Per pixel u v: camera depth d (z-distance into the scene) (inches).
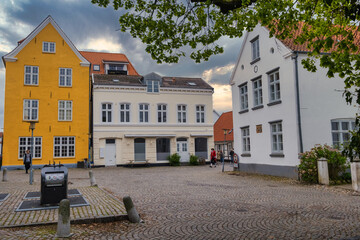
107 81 1220.5
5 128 1078.4
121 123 1195.3
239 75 862.5
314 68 278.2
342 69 221.0
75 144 1160.2
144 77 1251.8
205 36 348.5
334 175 559.2
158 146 1251.2
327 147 577.9
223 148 1600.6
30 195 437.4
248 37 815.7
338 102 655.8
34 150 1107.9
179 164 1233.4
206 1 253.1
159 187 555.5
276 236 245.1
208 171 923.4
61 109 1159.0
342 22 251.0
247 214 324.8
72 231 260.8
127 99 1219.2
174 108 1285.7
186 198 429.4
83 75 1200.2
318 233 250.5
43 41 1157.1
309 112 631.8
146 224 289.9
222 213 331.3
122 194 471.5
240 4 251.3
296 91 629.6
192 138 1296.8
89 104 1258.0
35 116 1122.0
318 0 239.9
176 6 321.4
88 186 564.4
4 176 669.9
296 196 436.1
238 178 691.4
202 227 276.1
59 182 356.2
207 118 1328.7
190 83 1373.0
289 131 649.6
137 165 1206.9
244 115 836.6
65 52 1181.7
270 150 717.9
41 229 264.2
